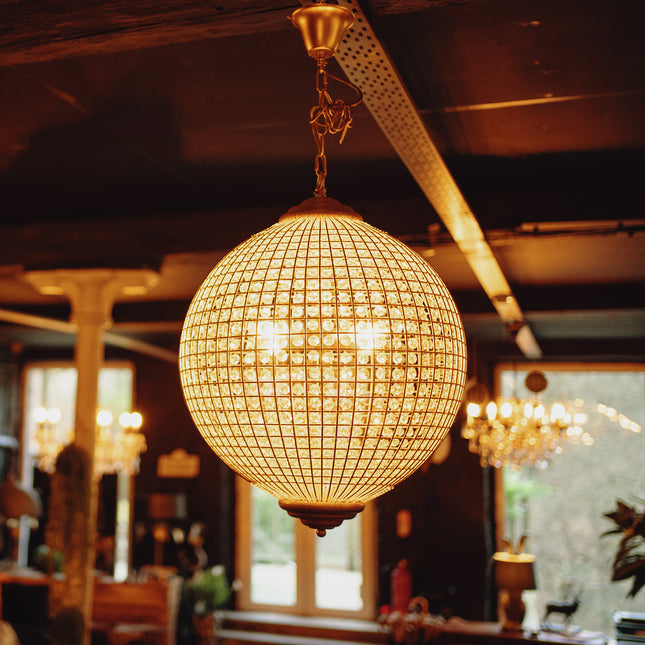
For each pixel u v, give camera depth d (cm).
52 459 866
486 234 388
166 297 761
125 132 366
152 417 971
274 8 182
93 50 210
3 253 484
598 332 791
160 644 775
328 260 112
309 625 867
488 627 696
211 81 308
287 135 363
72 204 478
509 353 855
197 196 460
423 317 113
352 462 113
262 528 937
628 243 491
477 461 851
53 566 811
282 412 109
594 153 372
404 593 824
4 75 307
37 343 1020
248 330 110
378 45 201
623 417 844
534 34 263
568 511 841
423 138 275
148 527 950
